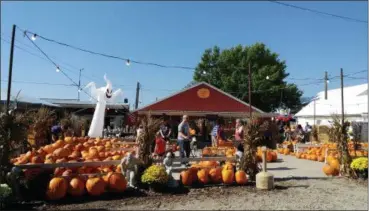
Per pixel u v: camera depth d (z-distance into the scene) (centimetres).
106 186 785
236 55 5153
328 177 1057
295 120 3500
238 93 4928
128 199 745
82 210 658
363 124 2156
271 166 1345
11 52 980
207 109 3162
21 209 662
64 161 934
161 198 760
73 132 1973
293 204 718
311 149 1656
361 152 1364
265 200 752
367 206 708
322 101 3616
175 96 3148
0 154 731
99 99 1892
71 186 747
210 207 687
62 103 3027
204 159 974
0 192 673
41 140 1388
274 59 5116
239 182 917
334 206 707
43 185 734
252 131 981
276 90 4841
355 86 3553
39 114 1442
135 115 3047
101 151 1208
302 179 1021
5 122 746
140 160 851
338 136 1087
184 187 875
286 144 1998
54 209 664
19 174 743
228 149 1396
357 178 1023
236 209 674
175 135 2675
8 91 959
